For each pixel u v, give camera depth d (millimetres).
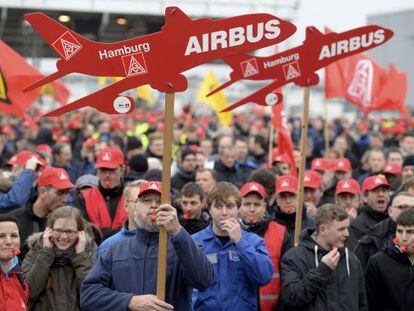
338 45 18375
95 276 13617
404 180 24438
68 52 13602
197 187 19719
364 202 21734
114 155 21281
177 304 13508
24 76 23266
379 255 16984
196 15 49562
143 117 59375
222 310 15297
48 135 39094
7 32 60969
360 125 55469
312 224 20109
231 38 13688
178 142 37562
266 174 21531
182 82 13586
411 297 16625
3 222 14188
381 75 34719
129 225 16641
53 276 15125
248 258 14945
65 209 15250
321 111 112500
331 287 15562
